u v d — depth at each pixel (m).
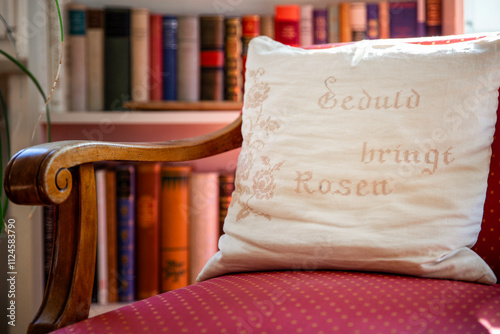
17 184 0.60
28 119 1.41
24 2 1.38
